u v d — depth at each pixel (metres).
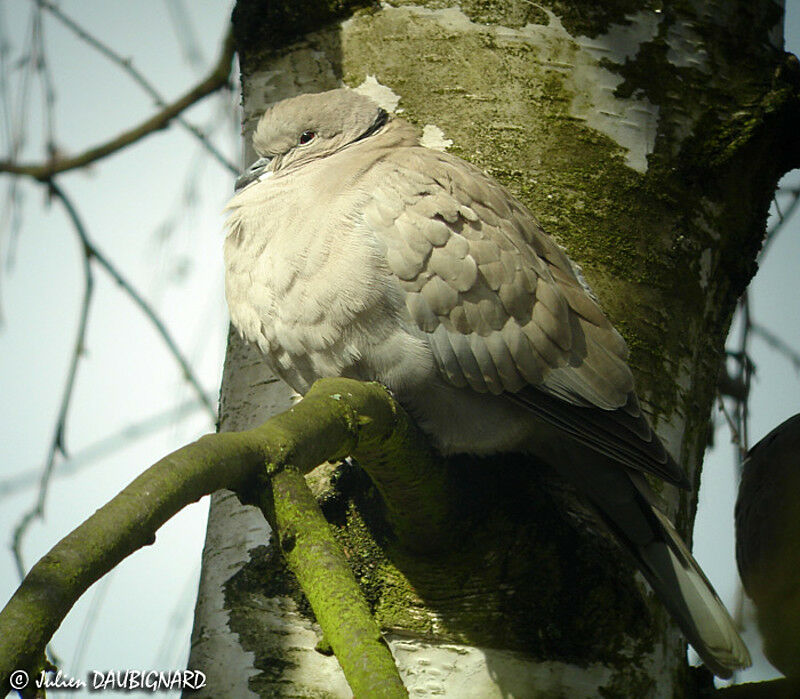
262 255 6.73
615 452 6.16
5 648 3.46
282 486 4.48
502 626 5.80
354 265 6.40
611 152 6.98
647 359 6.65
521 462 6.58
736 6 7.55
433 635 5.81
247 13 7.91
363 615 4.16
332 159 7.10
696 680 6.36
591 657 5.81
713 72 7.34
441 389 6.51
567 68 7.12
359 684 3.99
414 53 7.33
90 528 3.82
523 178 6.89
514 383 6.36
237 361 7.30
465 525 5.94
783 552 7.07
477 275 6.34
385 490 5.69
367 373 6.63
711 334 7.11
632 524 6.18
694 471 6.84
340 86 7.50
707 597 6.00
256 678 5.83
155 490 4.02
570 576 5.95
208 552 6.40
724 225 7.23
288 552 4.37
